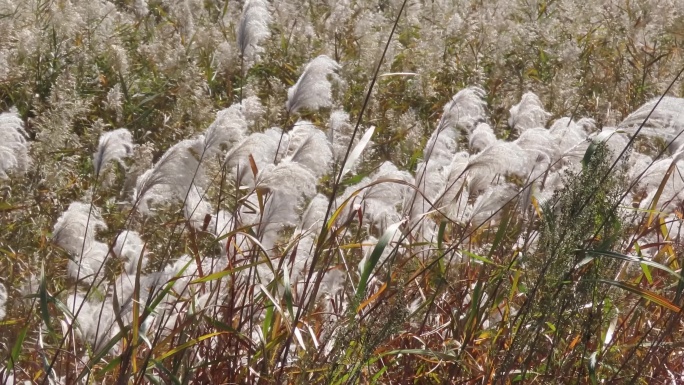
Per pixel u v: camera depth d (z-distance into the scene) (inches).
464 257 466.3
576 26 959.6
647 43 926.4
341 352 349.1
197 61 840.9
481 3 1035.9
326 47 857.5
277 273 388.8
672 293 484.4
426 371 426.9
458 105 482.6
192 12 936.9
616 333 422.9
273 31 903.7
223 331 373.7
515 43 922.7
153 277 396.5
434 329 426.6
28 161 542.3
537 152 478.0
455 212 481.4
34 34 766.5
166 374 372.5
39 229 516.7
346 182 484.1
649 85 823.1
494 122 799.7
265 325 379.6
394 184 446.3
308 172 399.5
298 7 956.0
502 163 432.8
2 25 764.6
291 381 385.4
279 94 732.0
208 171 511.2
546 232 366.6
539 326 361.1
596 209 360.5
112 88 744.3
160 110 746.2
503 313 435.2
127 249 442.9
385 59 812.0
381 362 417.7
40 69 756.0
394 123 751.7
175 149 396.8
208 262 434.3
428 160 473.7
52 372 380.2
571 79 814.5
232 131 400.2
